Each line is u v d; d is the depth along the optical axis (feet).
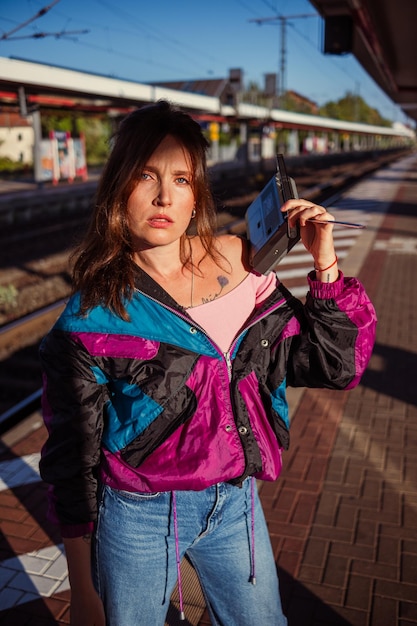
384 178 108.17
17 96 69.10
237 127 166.50
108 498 4.87
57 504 4.83
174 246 4.92
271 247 4.82
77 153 94.89
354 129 242.99
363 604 8.63
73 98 74.74
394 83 79.66
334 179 107.55
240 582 5.10
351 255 36.01
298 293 28.58
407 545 9.82
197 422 4.73
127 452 4.68
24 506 11.15
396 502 11.00
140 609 4.95
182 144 4.59
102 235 4.73
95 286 4.60
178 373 4.66
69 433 4.70
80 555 4.93
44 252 42.63
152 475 4.66
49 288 31.81
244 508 5.08
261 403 5.08
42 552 9.91
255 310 5.10
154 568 4.86
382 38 51.11
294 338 5.16
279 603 5.32
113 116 88.84
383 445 13.17
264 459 4.95
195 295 4.93
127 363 4.60
